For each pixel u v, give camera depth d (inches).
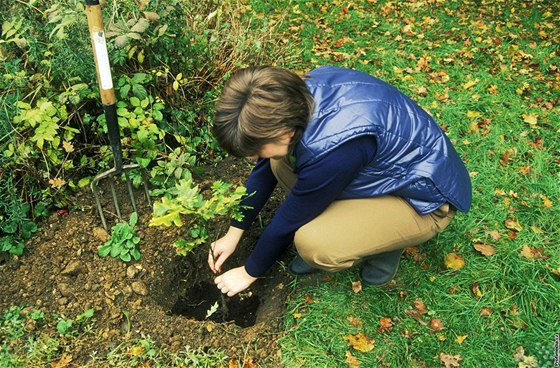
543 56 156.2
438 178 74.7
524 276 94.3
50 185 96.4
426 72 148.4
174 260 95.7
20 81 92.0
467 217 104.0
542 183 112.6
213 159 112.1
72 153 101.3
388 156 71.7
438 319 88.8
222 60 120.3
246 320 93.7
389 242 79.4
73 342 83.4
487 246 99.1
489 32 167.9
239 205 83.4
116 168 91.4
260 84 57.6
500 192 110.7
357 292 91.2
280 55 138.9
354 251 78.0
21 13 97.3
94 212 97.9
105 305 87.8
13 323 83.5
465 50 157.5
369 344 84.8
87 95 95.3
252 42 131.0
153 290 91.9
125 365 80.7
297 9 172.2
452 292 92.9
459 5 183.8
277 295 92.1
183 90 109.6
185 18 116.0
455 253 98.5
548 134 126.5
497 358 84.4
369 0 181.9
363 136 66.6
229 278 84.4
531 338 86.6
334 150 64.9
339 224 76.5
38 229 94.3
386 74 146.2
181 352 82.6
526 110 134.2
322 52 152.6
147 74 100.3
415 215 78.7
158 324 86.0
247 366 81.4
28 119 88.0
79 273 90.9
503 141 123.9
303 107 60.1
